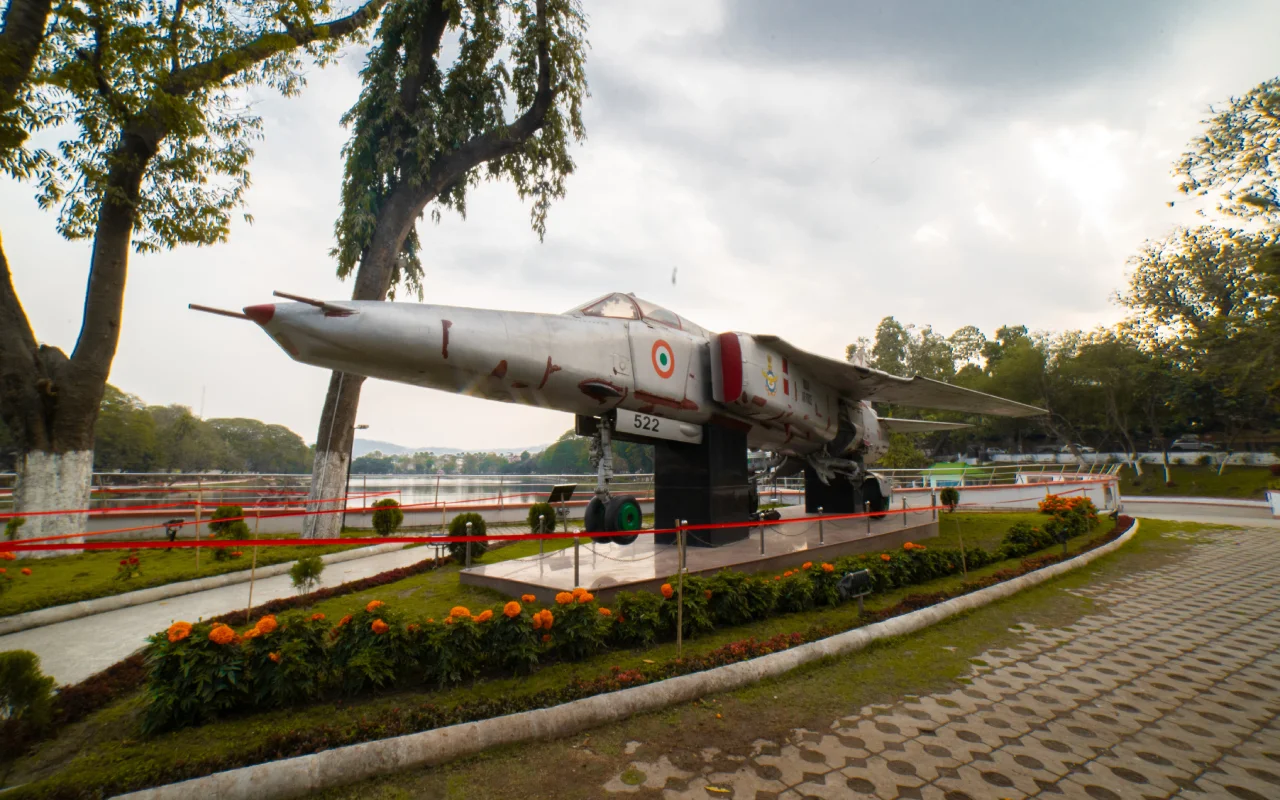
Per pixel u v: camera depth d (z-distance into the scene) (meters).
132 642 6.39
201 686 4.20
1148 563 11.26
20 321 11.48
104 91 9.98
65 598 7.62
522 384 7.14
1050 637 6.62
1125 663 5.79
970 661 5.82
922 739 4.15
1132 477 42.44
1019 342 52.81
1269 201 16.14
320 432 14.14
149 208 11.52
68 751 3.94
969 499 25.58
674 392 9.17
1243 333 18.75
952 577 9.37
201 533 14.57
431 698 4.65
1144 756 3.95
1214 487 37.31
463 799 3.34
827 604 7.61
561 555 9.50
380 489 19.08
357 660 4.60
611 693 4.47
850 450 14.27
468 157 15.73
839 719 4.47
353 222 14.74
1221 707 4.77
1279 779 3.67
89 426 11.82
